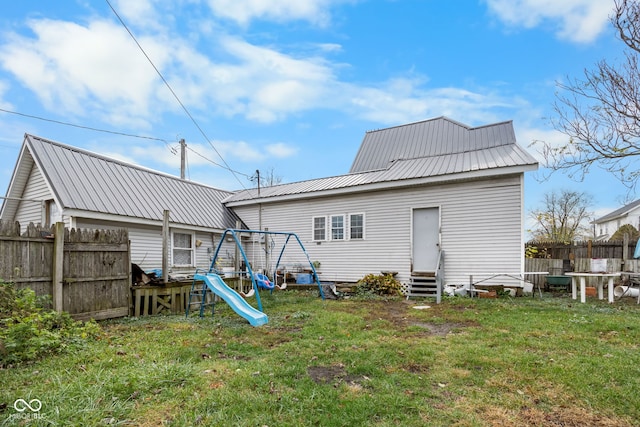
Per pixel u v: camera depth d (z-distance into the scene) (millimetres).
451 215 10438
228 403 2881
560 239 25422
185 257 11570
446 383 3387
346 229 12258
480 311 7062
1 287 4871
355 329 5598
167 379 3270
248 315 6113
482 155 11109
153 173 12680
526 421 2697
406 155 15836
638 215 27188
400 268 11172
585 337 4926
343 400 2961
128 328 5855
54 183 8758
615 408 2881
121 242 7012
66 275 6090
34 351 3992
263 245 13984
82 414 2619
